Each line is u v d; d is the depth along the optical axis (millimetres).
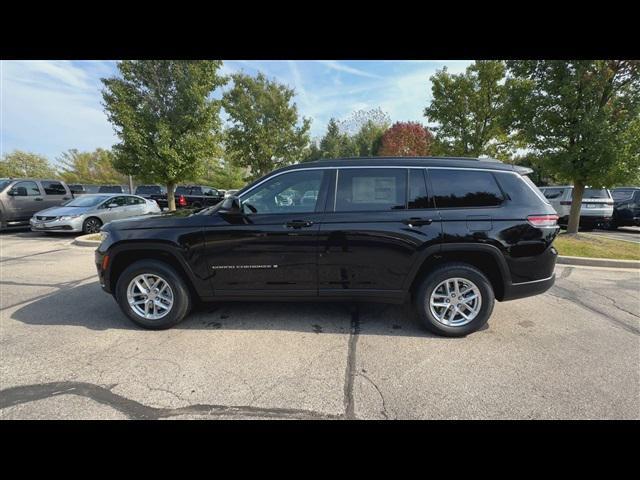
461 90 11586
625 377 2689
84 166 38531
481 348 3166
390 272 3355
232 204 3391
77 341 3279
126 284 3504
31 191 11586
